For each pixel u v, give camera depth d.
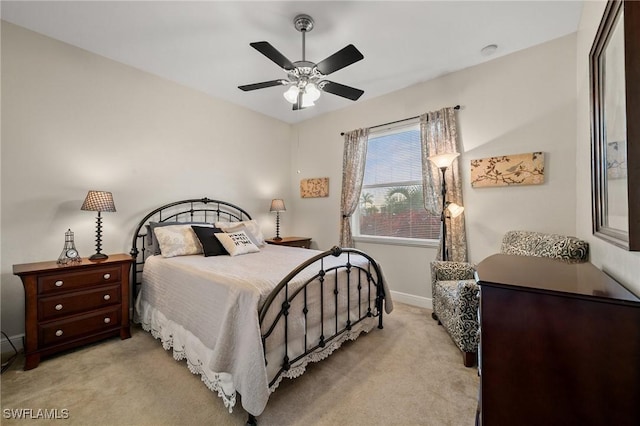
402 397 1.67
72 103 2.54
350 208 3.83
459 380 1.84
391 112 3.53
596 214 1.54
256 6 2.04
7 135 2.22
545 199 2.50
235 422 1.46
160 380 1.83
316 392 1.71
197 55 2.71
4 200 2.21
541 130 2.51
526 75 2.59
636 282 1.05
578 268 1.40
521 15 2.14
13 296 2.25
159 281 2.40
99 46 2.56
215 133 3.69
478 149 2.86
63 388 1.74
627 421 0.89
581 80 2.17
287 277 1.65
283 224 4.61
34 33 2.34
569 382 0.96
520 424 1.02
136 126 2.96
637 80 0.93
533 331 1.00
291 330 1.72
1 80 2.20
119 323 2.42
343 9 2.06
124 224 2.88
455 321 2.16
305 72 2.12
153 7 2.05
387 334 2.53
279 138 4.55
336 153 4.13
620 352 0.89
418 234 3.42
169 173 3.24
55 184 2.46
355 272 2.35
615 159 1.22
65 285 2.15
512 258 1.74
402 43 2.50
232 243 2.80
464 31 2.34
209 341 1.73
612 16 1.19
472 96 2.90
